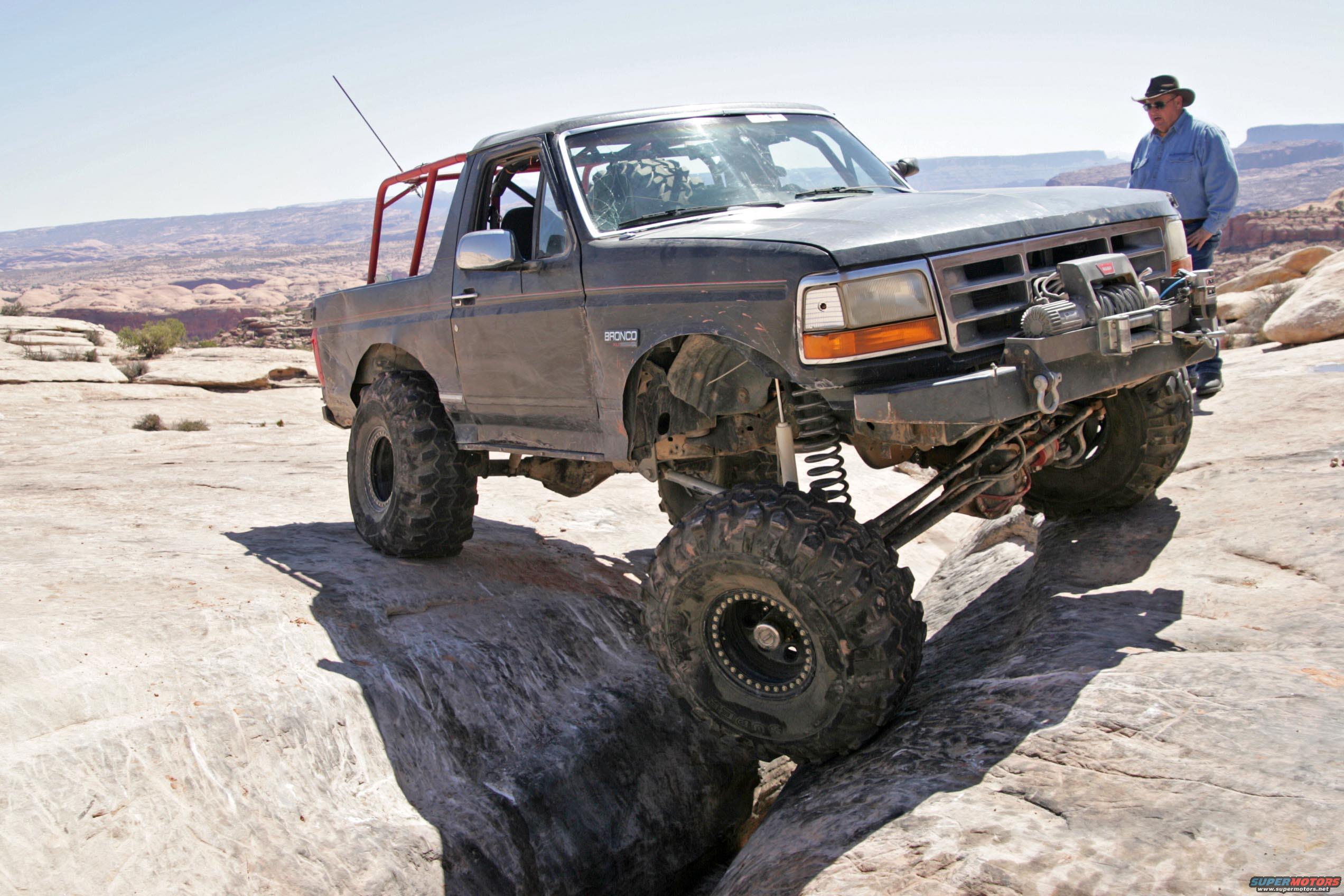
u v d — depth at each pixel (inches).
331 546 240.2
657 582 144.1
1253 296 534.9
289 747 149.3
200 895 122.9
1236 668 119.6
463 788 160.9
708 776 189.8
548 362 180.5
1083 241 145.8
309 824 139.9
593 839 165.0
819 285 129.3
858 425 138.3
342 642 179.5
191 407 712.4
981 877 95.1
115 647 161.0
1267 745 102.3
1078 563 173.9
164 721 143.3
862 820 112.9
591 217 174.4
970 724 124.7
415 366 238.2
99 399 734.5
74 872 118.8
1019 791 107.3
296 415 710.5
